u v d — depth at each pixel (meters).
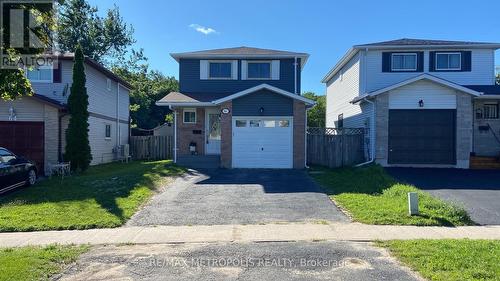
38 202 11.55
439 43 22.55
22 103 17.94
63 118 19.22
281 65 23.72
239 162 19.28
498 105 21.09
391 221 9.26
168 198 12.31
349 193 12.61
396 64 22.48
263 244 7.63
